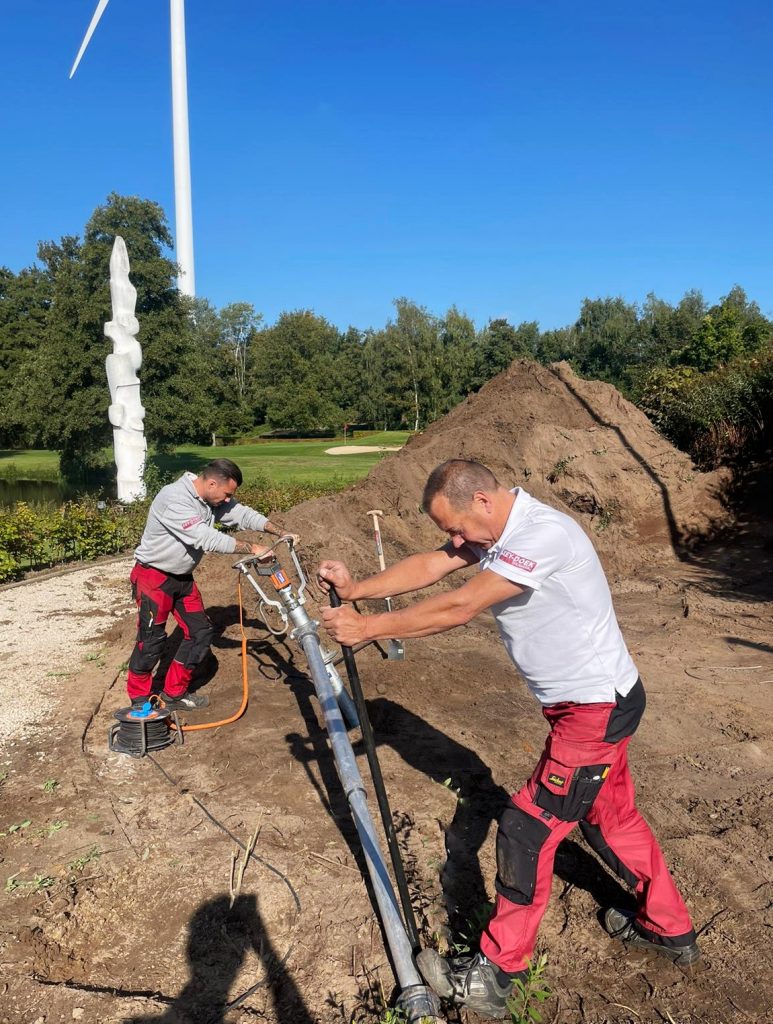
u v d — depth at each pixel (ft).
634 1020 8.54
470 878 10.94
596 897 10.58
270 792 13.16
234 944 9.71
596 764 8.21
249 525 16.55
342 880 10.85
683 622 23.79
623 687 8.33
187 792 13.20
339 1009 8.66
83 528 34.63
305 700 17.01
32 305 181.06
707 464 40.70
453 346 204.64
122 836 11.93
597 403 41.29
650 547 34.32
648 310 206.28
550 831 8.28
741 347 102.22
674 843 11.73
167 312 93.97
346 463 112.98
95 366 90.22
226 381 204.95
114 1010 8.63
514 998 8.41
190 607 15.79
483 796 13.08
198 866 11.17
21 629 23.20
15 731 15.75
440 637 21.68
